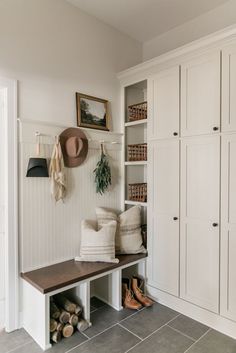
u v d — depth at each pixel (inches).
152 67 103.9
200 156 89.6
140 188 113.0
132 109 116.3
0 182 87.8
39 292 77.5
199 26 109.3
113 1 99.7
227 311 83.0
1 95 86.3
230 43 81.7
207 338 81.2
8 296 84.0
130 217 107.7
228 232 82.7
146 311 96.8
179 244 96.1
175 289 97.5
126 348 76.8
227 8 100.8
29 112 88.7
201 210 89.4
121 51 120.0
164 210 101.0
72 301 91.7
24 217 87.0
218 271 85.1
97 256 95.7
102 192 109.5
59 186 93.0
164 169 100.9
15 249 85.0
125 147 118.6
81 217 103.2
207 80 87.4
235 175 81.0
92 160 107.0
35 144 89.3
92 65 108.2
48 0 94.0
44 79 92.7
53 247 94.3
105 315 94.1
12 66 84.7
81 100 103.6
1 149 87.1
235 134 80.9
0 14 82.1
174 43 118.2
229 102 82.2
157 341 79.8
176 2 100.5
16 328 85.6
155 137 104.0
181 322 89.8
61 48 97.7
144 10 105.2
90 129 105.7
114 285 99.1
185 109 93.7
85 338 81.4
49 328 77.9
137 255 104.8
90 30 107.6
